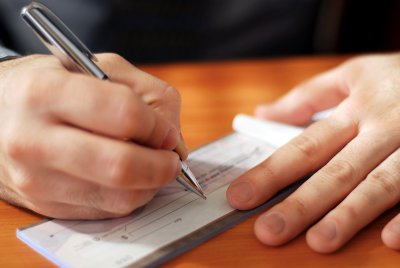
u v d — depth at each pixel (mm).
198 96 753
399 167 474
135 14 1027
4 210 467
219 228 431
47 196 407
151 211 454
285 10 1094
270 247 417
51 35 412
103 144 363
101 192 397
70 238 419
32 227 434
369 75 625
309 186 452
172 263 401
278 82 805
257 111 677
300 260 403
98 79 381
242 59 1108
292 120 670
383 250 413
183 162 457
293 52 1147
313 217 432
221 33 1074
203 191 484
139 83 448
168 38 1057
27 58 474
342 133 521
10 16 1048
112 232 426
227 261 403
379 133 511
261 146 568
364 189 449
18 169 393
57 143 365
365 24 1303
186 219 443
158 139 393
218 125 650
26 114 372
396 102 552
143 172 371
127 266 386
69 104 365
